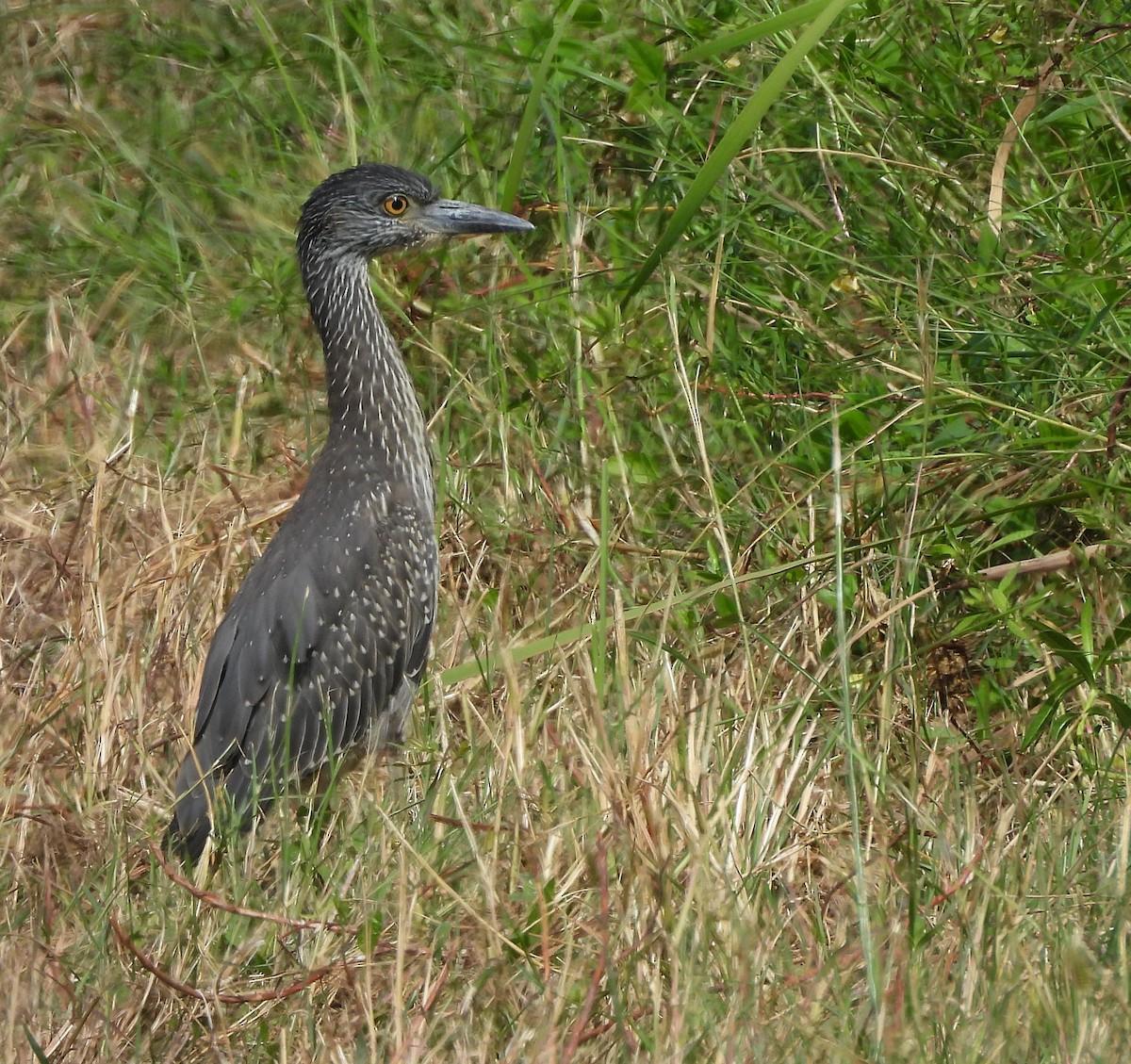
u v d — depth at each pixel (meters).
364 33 14.84
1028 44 13.31
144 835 9.94
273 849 10.38
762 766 10.10
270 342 14.25
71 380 13.97
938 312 12.14
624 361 12.86
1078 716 10.67
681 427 12.70
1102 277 11.73
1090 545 11.23
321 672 11.20
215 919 9.43
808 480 12.06
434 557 11.95
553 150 14.10
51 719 11.02
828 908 9.66
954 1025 8.30
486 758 10.43
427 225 12.23
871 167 13.13
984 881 8.80
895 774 10.67
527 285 13.34
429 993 8.66
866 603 11.30
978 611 11.21
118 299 14.70
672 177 13.60
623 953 8.77
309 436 13.29
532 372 13.15
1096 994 8.20
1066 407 11.73
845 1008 8.21
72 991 8.86
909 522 10.77
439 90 14.57
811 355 12.66
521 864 9.77
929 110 13.19
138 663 11.31
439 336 13.70
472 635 12.02
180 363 14.33
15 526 12.89
